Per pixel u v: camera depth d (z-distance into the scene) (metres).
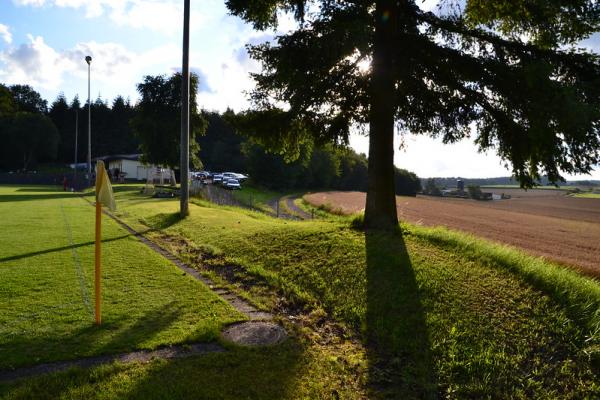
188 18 16.33
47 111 104.88
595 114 7.45
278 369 4.56
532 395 4.37
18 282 7.31
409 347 5.24
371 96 10.27
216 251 10.50
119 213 18.94
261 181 65.38
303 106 10.27
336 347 5.34
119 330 5.36
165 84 39.31
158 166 42.91
